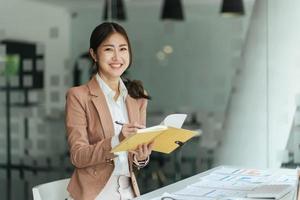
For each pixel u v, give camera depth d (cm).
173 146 246
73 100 253
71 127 251
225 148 554
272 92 536
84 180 252
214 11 545
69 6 580
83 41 580
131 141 216
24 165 578
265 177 273
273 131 540
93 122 254
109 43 252
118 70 256
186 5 553
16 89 571
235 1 540
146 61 566
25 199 577
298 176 217
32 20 571
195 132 236
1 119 570
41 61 575
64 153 582
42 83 578
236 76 544
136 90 270
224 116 550
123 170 257
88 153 237
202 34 550
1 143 571
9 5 563
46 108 579
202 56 551
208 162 562
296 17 527
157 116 562
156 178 584
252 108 543
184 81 557
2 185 576
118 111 262
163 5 562
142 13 570
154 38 564
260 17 535
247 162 549
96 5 581
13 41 566
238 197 227
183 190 243
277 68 534
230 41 543
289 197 225
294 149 535
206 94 552
